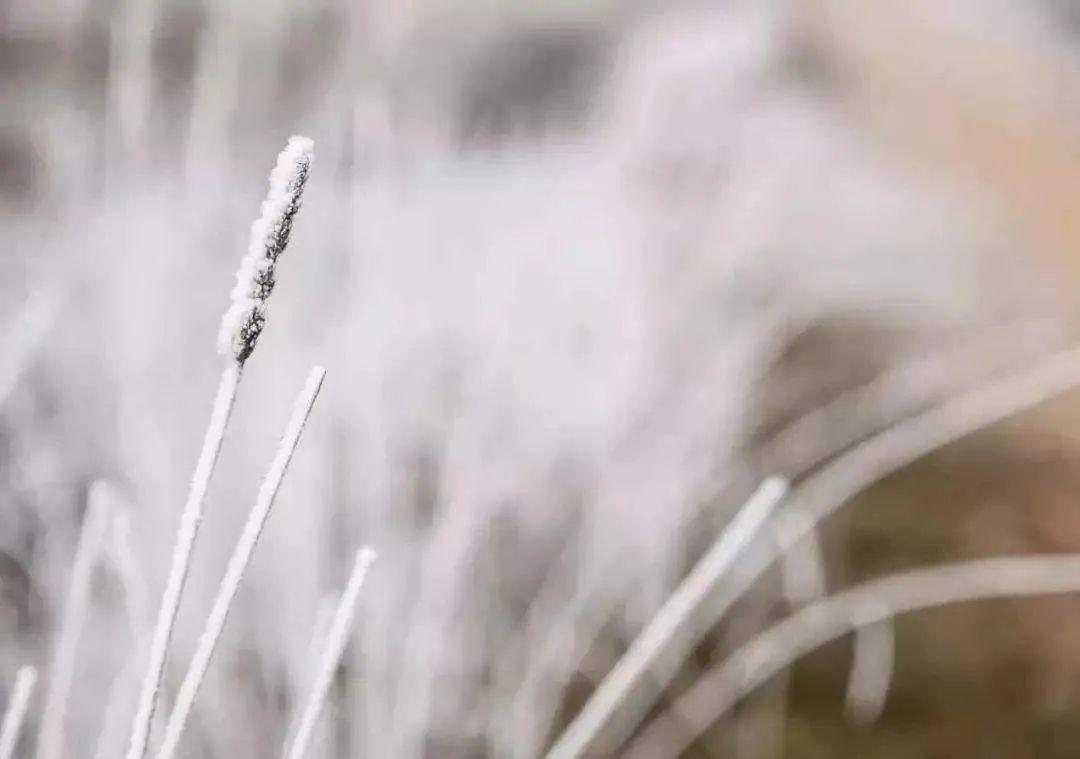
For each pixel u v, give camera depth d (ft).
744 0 5.85
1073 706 3.25
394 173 3.71
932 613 3.49
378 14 3.92
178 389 3.11
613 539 3.36
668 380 3.72
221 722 2.63
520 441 3.50
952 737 3.15
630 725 3.10
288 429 2.02
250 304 1.97
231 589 2.04
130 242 3.39
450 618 3.02
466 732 2.95
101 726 2.62
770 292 4.50
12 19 4.03
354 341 3.25
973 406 4.12
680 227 4.30
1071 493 4.00
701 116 4.81
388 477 3.12
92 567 2.59
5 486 3.03
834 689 3.28
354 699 2.73
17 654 2.74
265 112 3.72
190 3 3.74
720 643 3.34
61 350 3.27
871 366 4.38
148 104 3.58
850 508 3.84
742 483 3.74
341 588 2.91
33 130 3.90
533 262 3.97
